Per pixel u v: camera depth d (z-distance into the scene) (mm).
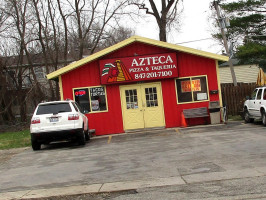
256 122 17062
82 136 13500
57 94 29750
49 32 29922
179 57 17922
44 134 12766
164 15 29844
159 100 17953
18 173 9039
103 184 7188
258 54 26094
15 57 29609
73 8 30953
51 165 9797
